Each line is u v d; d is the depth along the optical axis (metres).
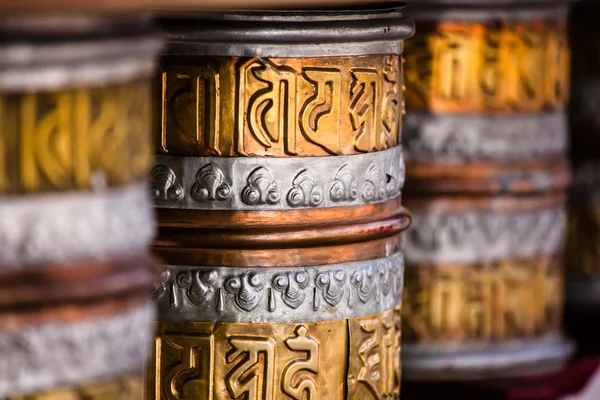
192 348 1.62
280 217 1.61
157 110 1.61
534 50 2.07
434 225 2.07
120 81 1.30
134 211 1.33
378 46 1.64
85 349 1.30
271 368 1.62
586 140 2.48
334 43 1.60
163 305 1.62
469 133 2.05
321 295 1.63
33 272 1.27
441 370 2.08
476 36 2.04
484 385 2.09
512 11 2.05
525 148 2.08
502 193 2.07
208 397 1.62
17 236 1.27
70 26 1.25
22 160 1.26
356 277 1.65
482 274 2.09
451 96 2.04
